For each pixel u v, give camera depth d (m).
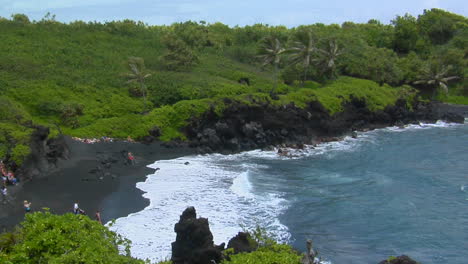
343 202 40.22
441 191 43.69
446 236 32.84
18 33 90.56
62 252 16.17
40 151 45.72
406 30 121.12
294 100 69.62
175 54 88.81
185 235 24.94
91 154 52.94
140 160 52.78
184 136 63.75
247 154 59.31
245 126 62.94
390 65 96.94
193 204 38.16
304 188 44.31
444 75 105.06
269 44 81.12
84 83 74.31
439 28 127.56
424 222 35.56
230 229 33.03
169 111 65.19
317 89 78.94
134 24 114.62
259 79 88.31
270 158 57.16
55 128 52.75
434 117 85.25
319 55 90.25
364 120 79.06
